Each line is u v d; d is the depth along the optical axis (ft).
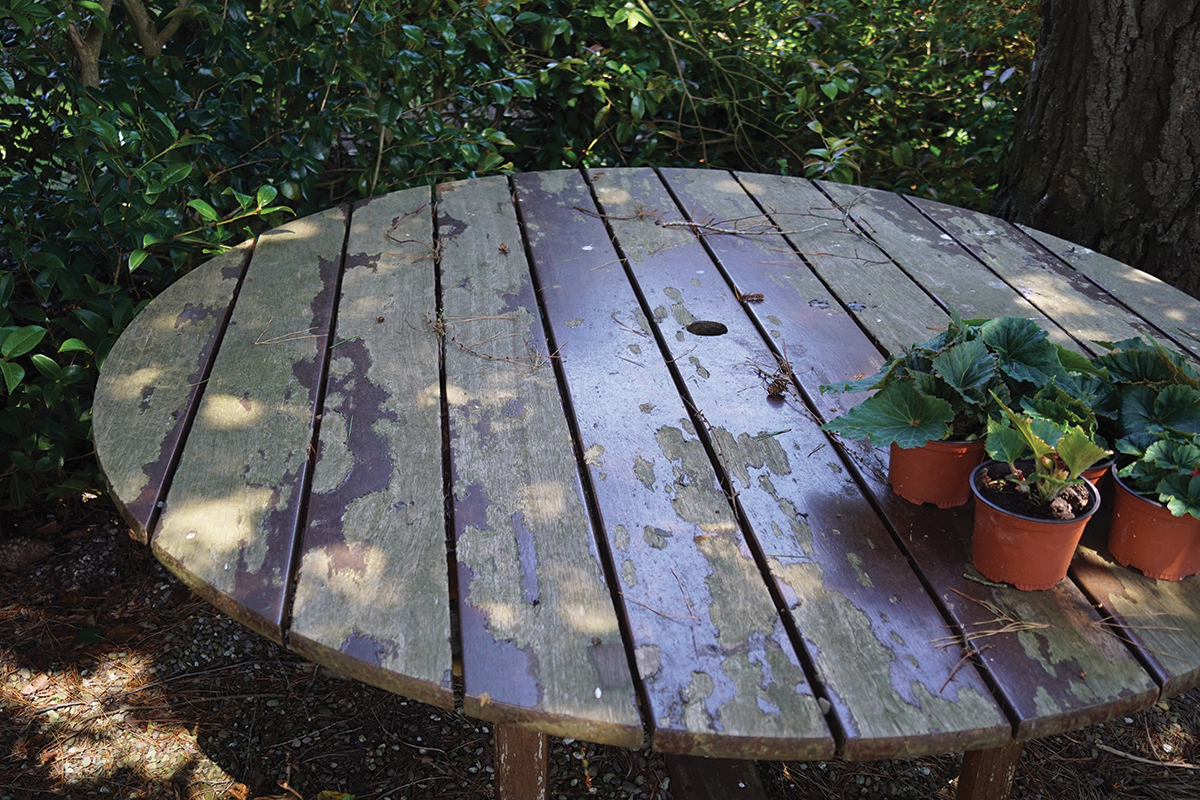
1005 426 3.91
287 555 3.93
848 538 4.13
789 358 5.55
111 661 7.06
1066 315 6.20
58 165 8.52
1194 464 3.78
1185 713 7.04
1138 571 3.99
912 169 11.33
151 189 6.84
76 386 7.89
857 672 3.46
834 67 10.66
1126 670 3.51
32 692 6.75
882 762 6.62
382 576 3.82
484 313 5.92
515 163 11.56
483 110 10.71
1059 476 3.69
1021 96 8.96
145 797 6.07
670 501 4.31
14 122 8.56
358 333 5.65
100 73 8.06
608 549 4.01
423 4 9.29
